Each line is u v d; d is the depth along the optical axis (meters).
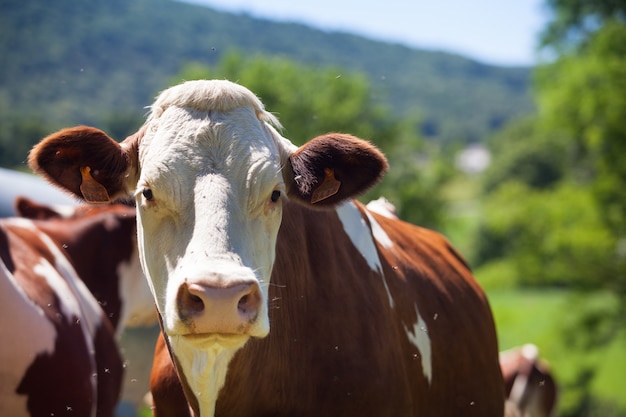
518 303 59.38
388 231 5.75
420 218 40.25
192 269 3.74
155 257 4.08
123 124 49.53
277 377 4.56
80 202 4.53
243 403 4.49
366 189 4.51
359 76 39.97
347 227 5.16
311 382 4.59
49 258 6.40
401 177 40.22
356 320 4.76
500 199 31.27
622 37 28.56
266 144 4.24
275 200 4.20
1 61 101.75
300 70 40.66
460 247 72.31
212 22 158.25
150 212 4.10
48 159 4.36
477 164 159.62
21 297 5.46
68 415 5.54
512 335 41.47
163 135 4.18
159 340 4.99
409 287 5.41
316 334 4.65
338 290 4.79
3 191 12.25
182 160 4.08
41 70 103.94
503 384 6.50
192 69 39.47
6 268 5.74
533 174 90.56
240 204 4.04
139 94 111.00
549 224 29.89
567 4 31.31
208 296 3.61
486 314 6.38
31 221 7.60
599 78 28.92
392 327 4.98
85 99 101.00
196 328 3.67
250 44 166.62
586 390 31.11
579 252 29.16
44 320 5.56
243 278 3.69
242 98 4.32
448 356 5.57
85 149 4.34
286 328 4.57
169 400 4.74
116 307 7.88
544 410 11.46
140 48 129.38
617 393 34.09
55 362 5.52
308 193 4.44
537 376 11.32
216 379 4.33
